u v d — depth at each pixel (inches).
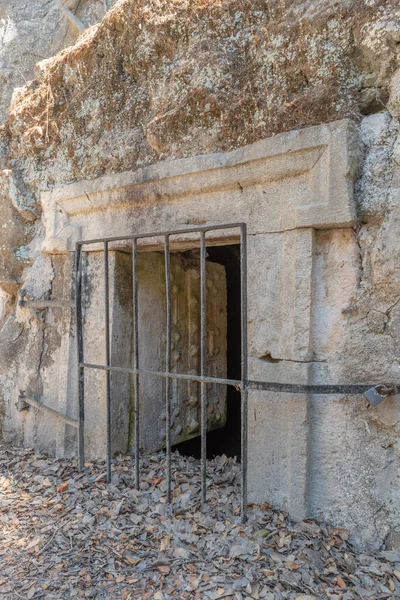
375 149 82.4
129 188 116.0
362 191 82.6
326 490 87.2
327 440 87.3
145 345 135.1
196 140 103.6
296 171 88.2
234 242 106.9
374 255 82.0
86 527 92.3
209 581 73.9
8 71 223.6
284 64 91.3
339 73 85.5
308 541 81.2
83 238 131.1
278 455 93.3
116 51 121.2
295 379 88.4
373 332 82.7
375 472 82.6
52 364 139.4
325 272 88.0
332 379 86.5
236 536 84.3
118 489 107.6
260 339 95.9
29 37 226.1
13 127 149.2
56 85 138.3
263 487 95.7
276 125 91.2
